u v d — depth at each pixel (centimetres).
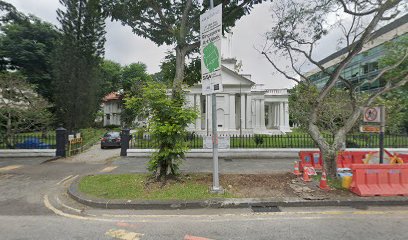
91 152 1712
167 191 673
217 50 653
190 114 750
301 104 1530
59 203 638
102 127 4831
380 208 582
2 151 1365
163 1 984
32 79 3203
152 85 758
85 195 657
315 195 635
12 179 904
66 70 2741
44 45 3341
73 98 2789
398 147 1341
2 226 490
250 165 1096
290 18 868
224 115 3041
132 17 953
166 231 462
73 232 461
